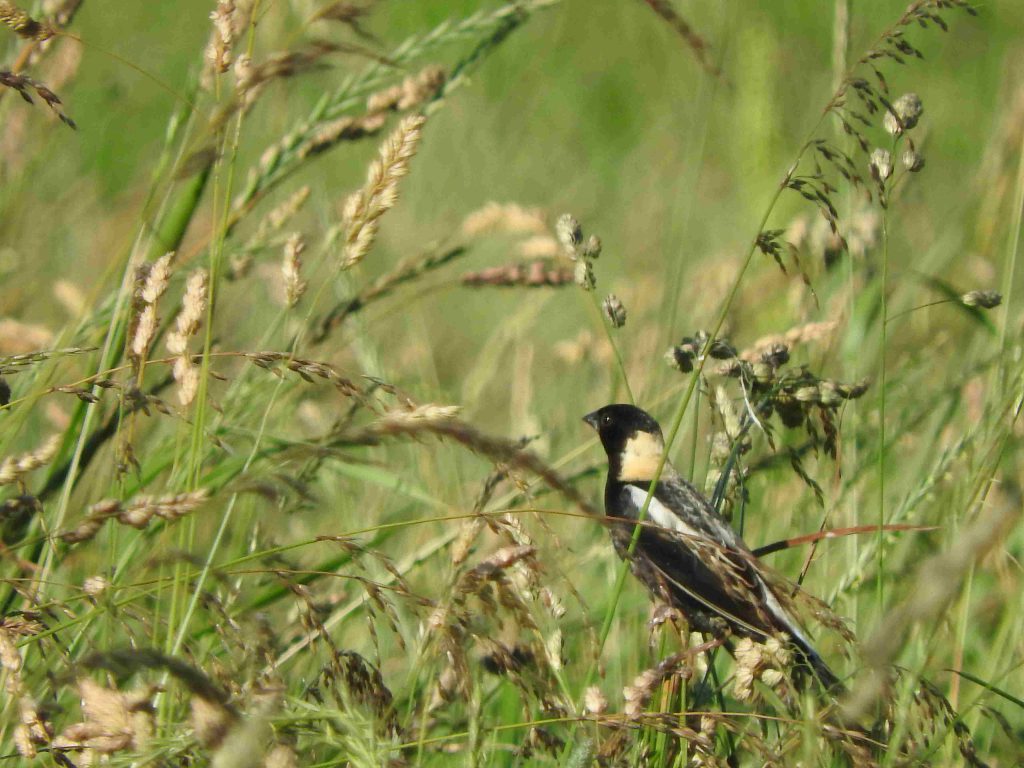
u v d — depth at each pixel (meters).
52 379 6.66
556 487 4.25
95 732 4.53
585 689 5.88
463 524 6.18
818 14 19.48
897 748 5.38
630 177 18.97
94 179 14.30
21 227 10.33
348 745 4.64
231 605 6.32
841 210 9.69
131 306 5.93
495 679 7.31
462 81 8.47
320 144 8.09
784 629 7.05
